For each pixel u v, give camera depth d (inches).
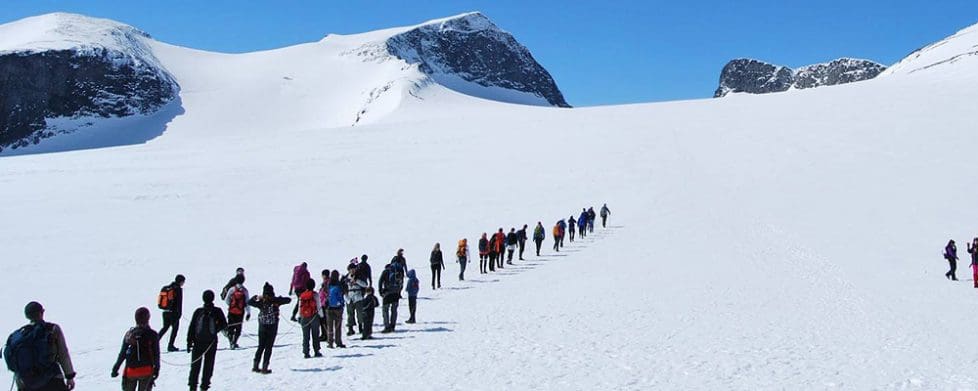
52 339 328.5
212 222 1551.4
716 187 1811.0
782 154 2149.4
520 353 551.2
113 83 7322.8
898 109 2647.6
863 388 431.8
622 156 2284.7
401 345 604.1
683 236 1318.9
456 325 691.4
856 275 968.9
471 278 1040.8
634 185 1892.2
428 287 976.3
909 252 1155.3
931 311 731.4
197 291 963.3
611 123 2952.8
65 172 2220.7
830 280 930.1
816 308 747.4
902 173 1833.2
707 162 2128.4
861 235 1294.3
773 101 3203.7
